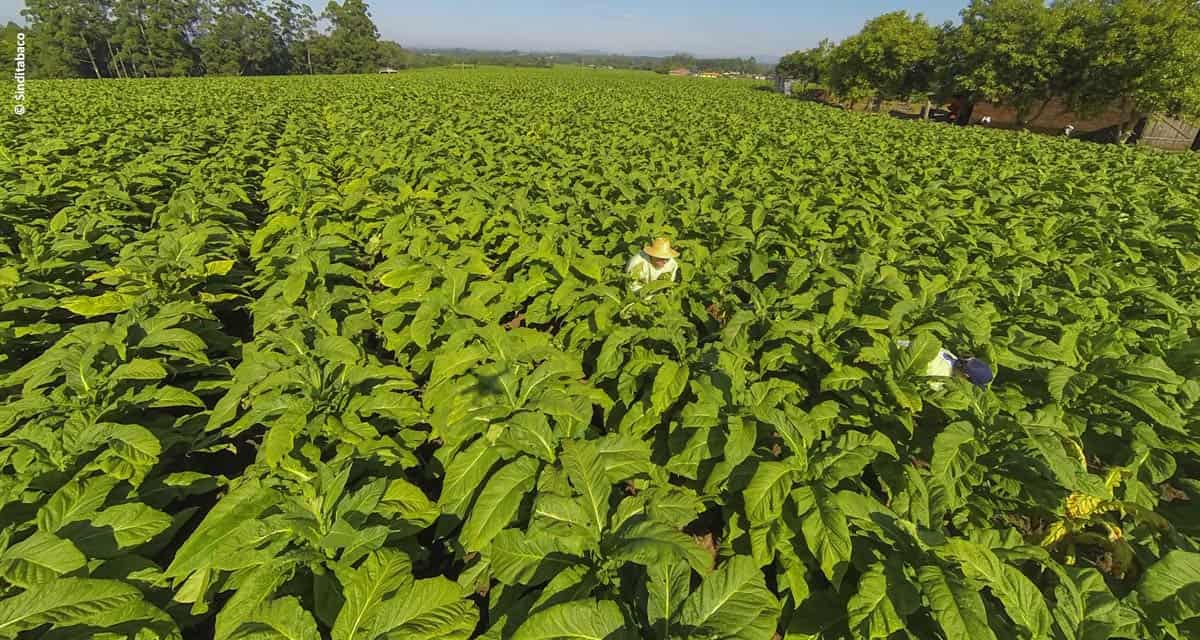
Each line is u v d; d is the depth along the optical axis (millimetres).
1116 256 9492
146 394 4977
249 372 5293
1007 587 3264
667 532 3695
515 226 9352
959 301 6793
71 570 3291
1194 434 4980
